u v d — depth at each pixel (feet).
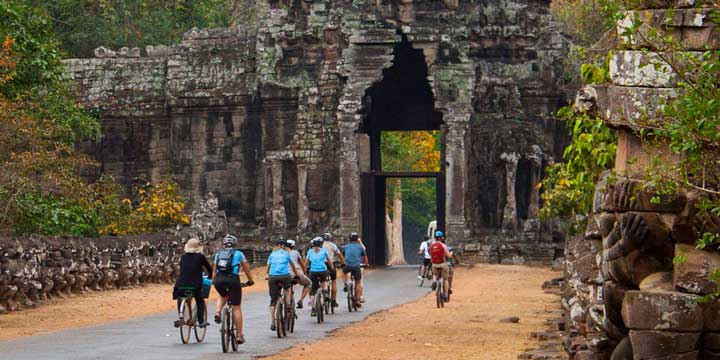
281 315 90.94
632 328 42.42
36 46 156.76
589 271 56.59
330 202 224.53
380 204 240.32
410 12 222.69
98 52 243.40
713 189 42.70
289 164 227.40
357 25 223.10
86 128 188.65
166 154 239.09
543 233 220.23
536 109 227.40
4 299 118.93
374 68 221.87
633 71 44.75
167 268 170.81
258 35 231.30
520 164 223.51
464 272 198.29
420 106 244.22
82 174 238.68
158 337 90.89
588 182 79.82
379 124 244.63
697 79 42.47
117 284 154.81
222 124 233.76
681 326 41.68
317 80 227.81
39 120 168.66
